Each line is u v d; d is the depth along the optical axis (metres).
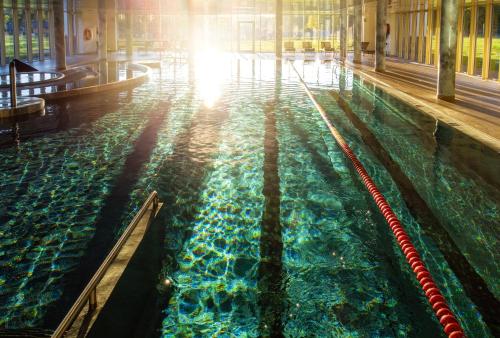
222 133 7.70
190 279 3.32
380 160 6.09
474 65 13.80
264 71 17.56
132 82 13.85
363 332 2.72
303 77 15.53
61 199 4.88
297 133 7.64
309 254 3.67
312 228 4.16
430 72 15.63
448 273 3.37
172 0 27.17
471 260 3.55
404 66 17.91
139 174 5.68
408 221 4.27
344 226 4.19
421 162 5.96
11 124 8.41
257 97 11.41
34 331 2.69
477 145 6.60
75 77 15.02
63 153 6.57
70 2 24.50
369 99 10.86
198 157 6.38
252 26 29.42
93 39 26.98
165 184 5.33
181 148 6.82
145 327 2.78
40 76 14.48
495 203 4.65
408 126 7.89
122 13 27.20
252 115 9.20
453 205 4.62
